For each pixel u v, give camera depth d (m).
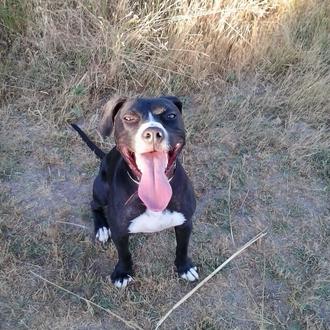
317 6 1.44
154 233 1.06
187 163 1.18
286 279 1.00
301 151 1.21
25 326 0.92
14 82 1.28
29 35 1.31
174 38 1.32
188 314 0.95
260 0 1.43
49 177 1.15
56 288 0.97
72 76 1.29
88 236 1.05
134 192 0.84
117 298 0.96
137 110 0.79
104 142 1.21
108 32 1.30
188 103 1.29
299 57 1.38
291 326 0.94
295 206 1.12
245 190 1.14
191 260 1.02
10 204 1.09
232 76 1.35
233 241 1.05
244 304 0.97
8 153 1.17
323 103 1.31
